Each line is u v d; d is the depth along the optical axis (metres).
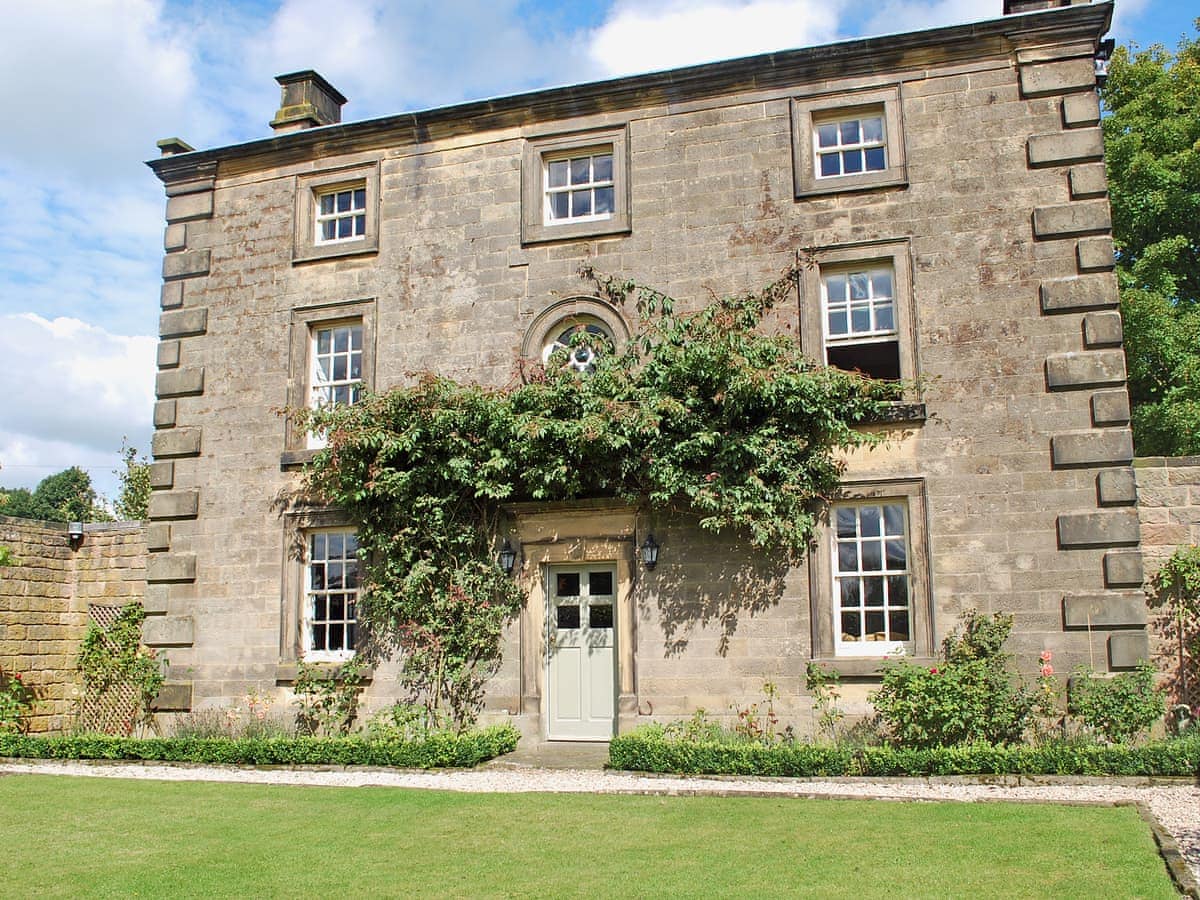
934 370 12.55
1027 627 11.80
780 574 12.57
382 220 15.09
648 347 12.95
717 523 12.16
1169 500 12.04
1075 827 8.05
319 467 13.99
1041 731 11.49
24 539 16.28
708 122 13.88
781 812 8.94
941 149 13.00
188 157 16.11
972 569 12.05
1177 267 21.33
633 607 13.04
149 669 14.80
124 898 6.78
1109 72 22.33
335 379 15.20
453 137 14.97
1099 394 11.97
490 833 8.39
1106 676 11.46
